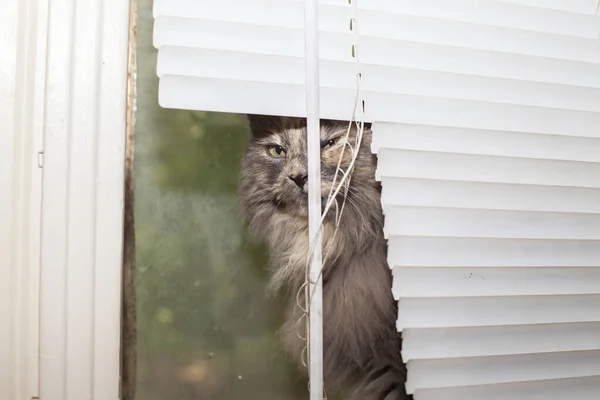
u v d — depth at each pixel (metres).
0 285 0.55
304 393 0.64
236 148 0.63
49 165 0.56
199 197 0.62
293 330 0.64
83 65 0.57
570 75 0.69
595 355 0.70
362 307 0.65
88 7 0.58
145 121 0.61
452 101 0.64
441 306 0.65
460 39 0.65
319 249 0.55
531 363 0.68
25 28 0.57
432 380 0.65
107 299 0.58
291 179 0.63
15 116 0.56
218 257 0.63
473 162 0.66
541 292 0.68
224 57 0.57
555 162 0.68
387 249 0.65
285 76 0.59
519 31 0.66
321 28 0.60
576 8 0.69
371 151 0.64
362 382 0.65
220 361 0.62
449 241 0.65
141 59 0.61
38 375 0.57
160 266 0.61
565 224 0.69
